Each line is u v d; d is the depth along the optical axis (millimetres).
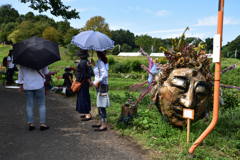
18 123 4801
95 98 7918
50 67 40500
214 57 3133
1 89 8828
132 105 4695
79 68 4809
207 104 4020
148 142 3750
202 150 3391
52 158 3188
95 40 4105
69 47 48125
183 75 3883
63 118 5352
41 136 4051
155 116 5102
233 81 22703
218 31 3092
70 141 3850
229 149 3615
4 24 120938
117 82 24266
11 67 10312
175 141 3686
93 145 3691
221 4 3062
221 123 4762
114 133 4293
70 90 8203
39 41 4340
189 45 4359
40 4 14070
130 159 3195
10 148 3477
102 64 4227
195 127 4426
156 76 4480
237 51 92625
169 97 3938
